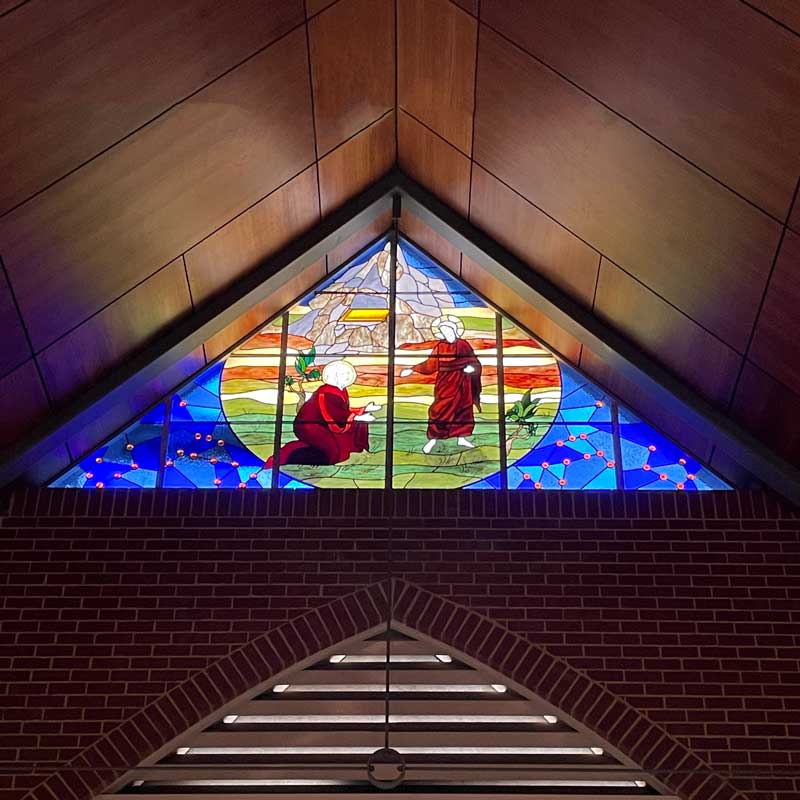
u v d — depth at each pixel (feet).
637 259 21.03
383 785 19.24
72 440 23.52
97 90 16.70
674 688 21.88
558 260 23.11
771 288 18.93
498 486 24.06
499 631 22.40
